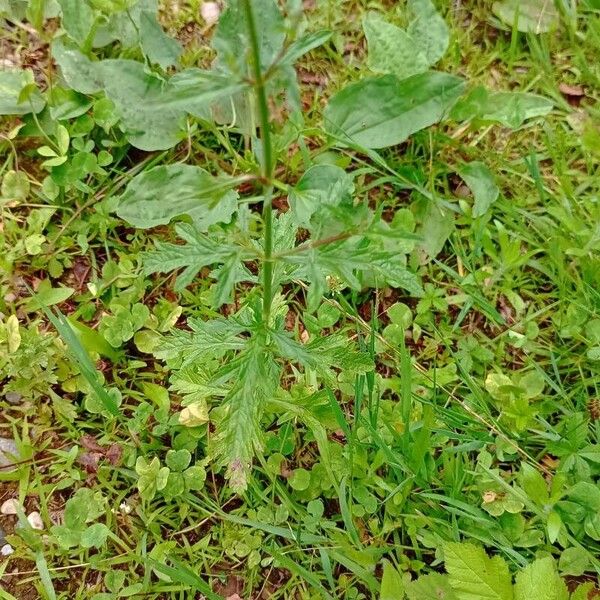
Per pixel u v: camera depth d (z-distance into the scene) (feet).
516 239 1.32
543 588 0.98
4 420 1.19
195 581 1.03
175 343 1.01
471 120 1.37
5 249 1.27
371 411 1.10
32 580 1.10
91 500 1.13
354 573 1.11
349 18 1.47
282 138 1.21
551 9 1.48
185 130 1.32
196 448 1.19
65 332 1.11
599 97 1.46
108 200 1.29
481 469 1.16
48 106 1.33
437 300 1.28
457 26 1.49
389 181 1.36
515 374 1.25
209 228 1.10
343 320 1.27
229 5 1.08
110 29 1.36
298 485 1.14
